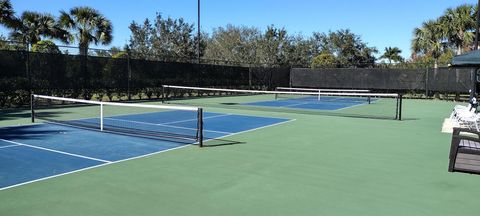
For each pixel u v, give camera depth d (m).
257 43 43.97
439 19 31.23
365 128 11.28
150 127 11.04
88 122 12.00
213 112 15.52
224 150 7.88
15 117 13.12
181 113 14.95
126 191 5.22
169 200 4.89
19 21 23.05
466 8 29.98
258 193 5.20
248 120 12.85
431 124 12.34
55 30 27.28
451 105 20.62
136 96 21.80
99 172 6.12
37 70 17.30
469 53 8.52
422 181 5.83
